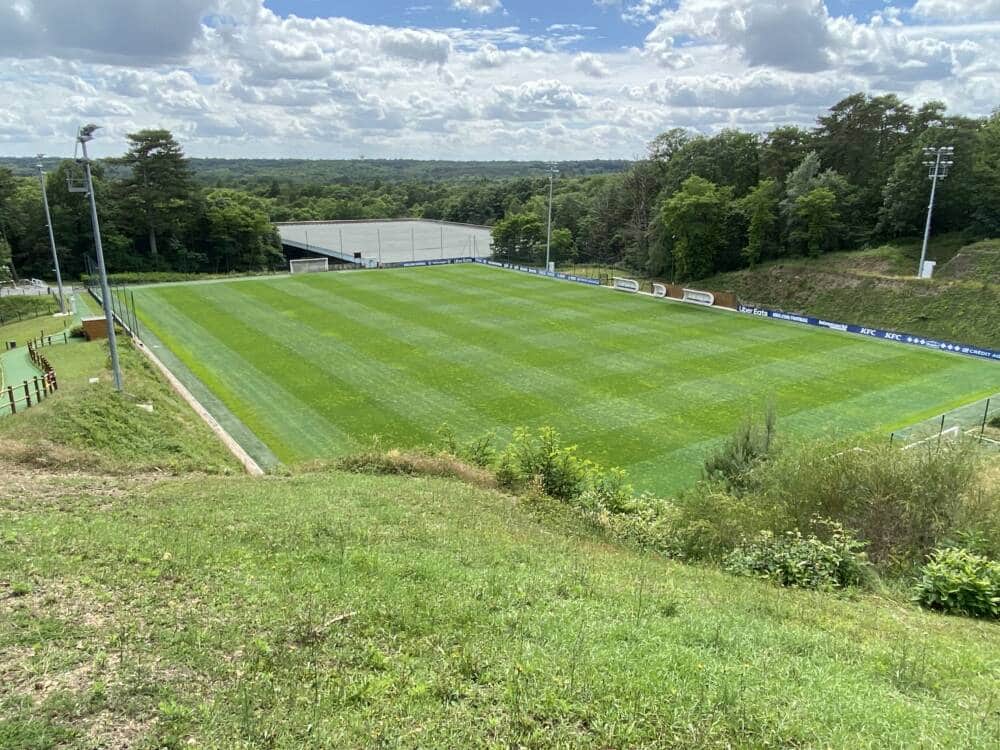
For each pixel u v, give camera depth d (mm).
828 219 68500
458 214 164375
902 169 66562
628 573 12273
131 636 7586
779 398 35375
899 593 12461
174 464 20344
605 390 36156
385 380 37250
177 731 5906
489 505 17250
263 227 102000
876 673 8289
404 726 6195
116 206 91188
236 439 28703
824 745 6090
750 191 81812
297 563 10797
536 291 66688
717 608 10539
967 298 52375
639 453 28266
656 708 6551
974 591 11719
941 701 7531
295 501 15617
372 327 49875
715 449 26016
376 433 29781
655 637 8539
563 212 115188
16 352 37219
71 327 45188
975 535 13711
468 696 6738
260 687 6684
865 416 32938
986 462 22594
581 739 6031
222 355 41719
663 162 94188
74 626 7746
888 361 42750
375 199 184375
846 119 78312
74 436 21109
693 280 77375
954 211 65250
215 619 8219
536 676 7121
